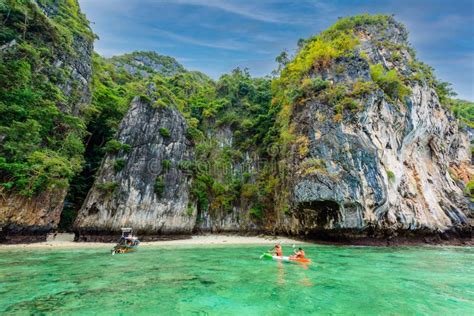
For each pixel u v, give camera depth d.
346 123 25.64
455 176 35.56
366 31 40.09
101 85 36.66
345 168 24.05
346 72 30.08
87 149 32.75
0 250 16.94
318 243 26.38
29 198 19.81
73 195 29.16
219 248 21.67
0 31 21.31
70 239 24.56
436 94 36.53
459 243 29.08
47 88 23.53
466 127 45.16
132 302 7.39
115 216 24.89
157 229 26.61
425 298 8.23
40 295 7.93
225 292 8.55
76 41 30.22
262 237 30.92
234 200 34.84
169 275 10.95
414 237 27.48
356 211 23.06
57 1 30.84
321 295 8.39
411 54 41.09
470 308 7.32
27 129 19.67
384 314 6.77
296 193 25.58
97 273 11.10
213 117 42.88
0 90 19.80
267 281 10.16
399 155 28.00
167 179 28.64
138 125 29.38
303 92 30.25
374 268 13.20
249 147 39.19
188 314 6.51
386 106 27.52
